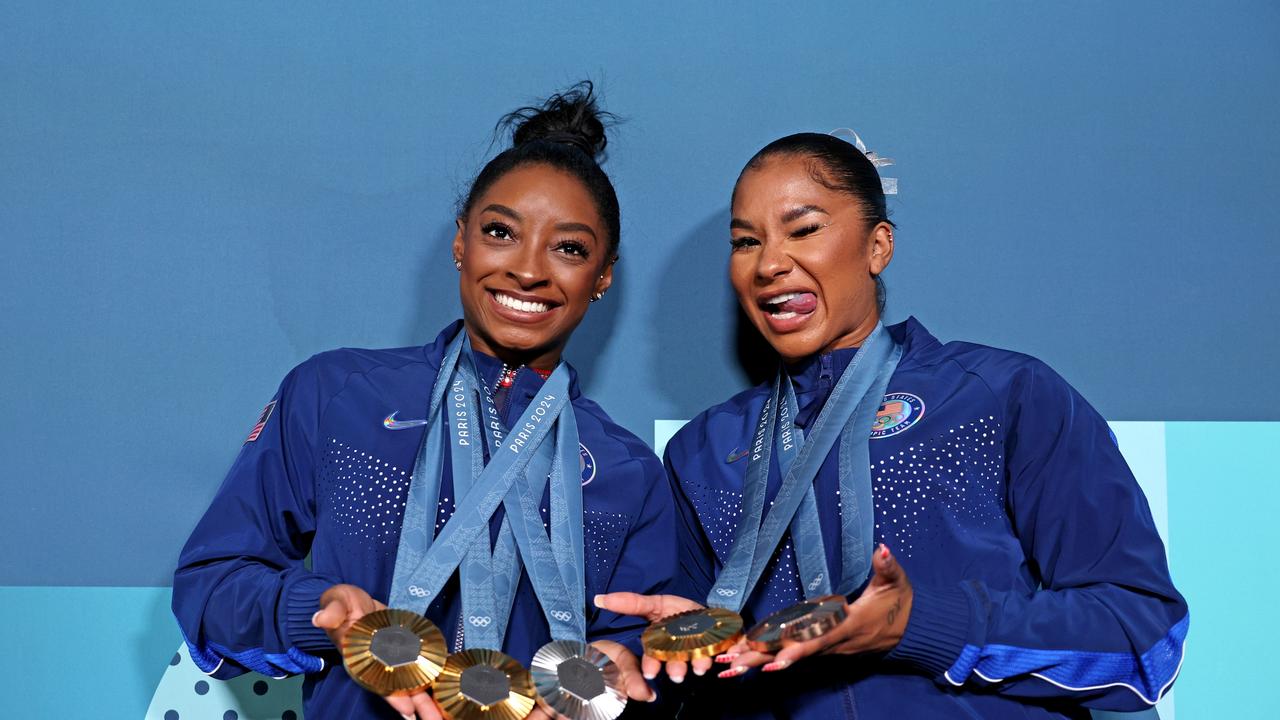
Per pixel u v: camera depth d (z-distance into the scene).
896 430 1.81
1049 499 1.75
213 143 2.32
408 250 2.33
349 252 2.32
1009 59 2.45
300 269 2.31
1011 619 1.59
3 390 2.25
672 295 2.36
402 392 1.88
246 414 2.28
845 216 1.88
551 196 1.90
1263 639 2.28
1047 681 1.62
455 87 2.37
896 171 2.41
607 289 2.20
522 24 2.39
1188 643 2.28
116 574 2.23
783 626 1.45
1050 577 1.75
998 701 1.65
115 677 2.20
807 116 2.41
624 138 2.38
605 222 1.98
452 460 1.83
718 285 2.36
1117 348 2.40
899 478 1.77
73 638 2.21
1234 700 2.26
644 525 1.94
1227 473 2.33
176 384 2.27
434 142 2.35
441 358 1.95
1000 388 1.80
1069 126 2.44
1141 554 1.68
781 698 1.74
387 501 1.77
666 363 2.34
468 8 2.38
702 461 2.00
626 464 1.94
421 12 2.38
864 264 1.92
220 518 1.78
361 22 2.37
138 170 2.30
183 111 2.32
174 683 2.20
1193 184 2.44
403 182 2.34
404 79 2.36
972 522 1.73
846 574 1.70
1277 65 2.44
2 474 2.23
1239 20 2.46
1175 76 2.45
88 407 2.26
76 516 2.23
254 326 2.29
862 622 1.48
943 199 2.41
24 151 2.30
